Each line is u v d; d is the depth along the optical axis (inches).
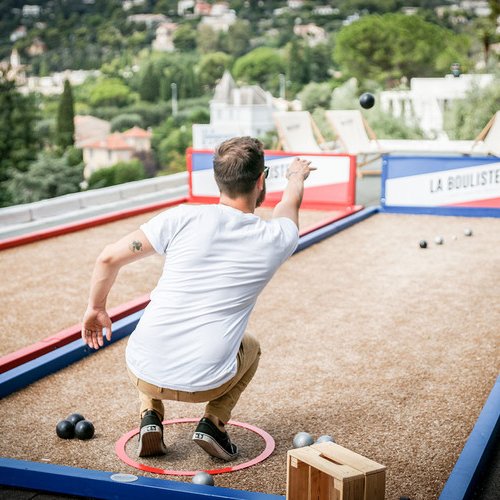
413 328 237.0
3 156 2374.5
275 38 5989.2
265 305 266.1
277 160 461.1
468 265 321.4
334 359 209.3
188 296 129.0
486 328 235.6
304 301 270.5
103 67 5880.9
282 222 133.9
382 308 260.1
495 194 430.9
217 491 125.0
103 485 129.5
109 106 5344.5
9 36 6599.4
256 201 135.4
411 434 160.2
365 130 570.3
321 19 6082.7
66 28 6555.1
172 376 130.6
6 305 267.9
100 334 135.9
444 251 350.0
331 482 113.0
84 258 344.2
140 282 299.0
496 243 365.4
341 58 3604.8
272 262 130.4
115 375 200.2
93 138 5000.0
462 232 394.3
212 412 143.6
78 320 249.4
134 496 128.3
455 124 919.7
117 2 6643.7
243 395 183.3
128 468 145.4
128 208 486.9
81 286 294.4
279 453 151.7
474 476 134.0
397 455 150.3
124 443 155.9
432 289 283.7
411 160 445.1
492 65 1041.5
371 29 3489.2
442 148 543.2
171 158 4825.3
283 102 4714.6
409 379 193.3
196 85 5438.0
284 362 207.2
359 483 109.4
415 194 448.8
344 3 5964.6
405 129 936.9
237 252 128.6
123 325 234.5
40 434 162.4
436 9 5201.8
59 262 336.8
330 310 258.7
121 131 5137.8
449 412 171.8
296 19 6151.6
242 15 6299.2
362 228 410.3
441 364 204.5
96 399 183.0
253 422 167.5
